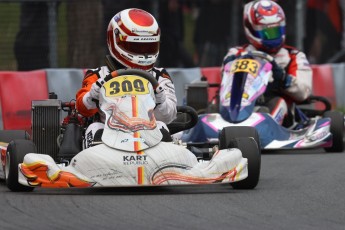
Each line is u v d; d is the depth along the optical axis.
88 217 24.22
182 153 27.80
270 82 43.22
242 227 22.92
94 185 27.05
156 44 30.88
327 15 63.94
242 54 44.28
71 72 50.78
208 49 61.22
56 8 56.12
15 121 48.94
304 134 42.09
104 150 27.50
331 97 59.75
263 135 40.72
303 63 44.75
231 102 41.50
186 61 60.41
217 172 27.80
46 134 31.92
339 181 31.58
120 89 29.12
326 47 64.06
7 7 55.34
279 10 44.94
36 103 31.94
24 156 28.47
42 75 49.97
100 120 30.47
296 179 32.25
